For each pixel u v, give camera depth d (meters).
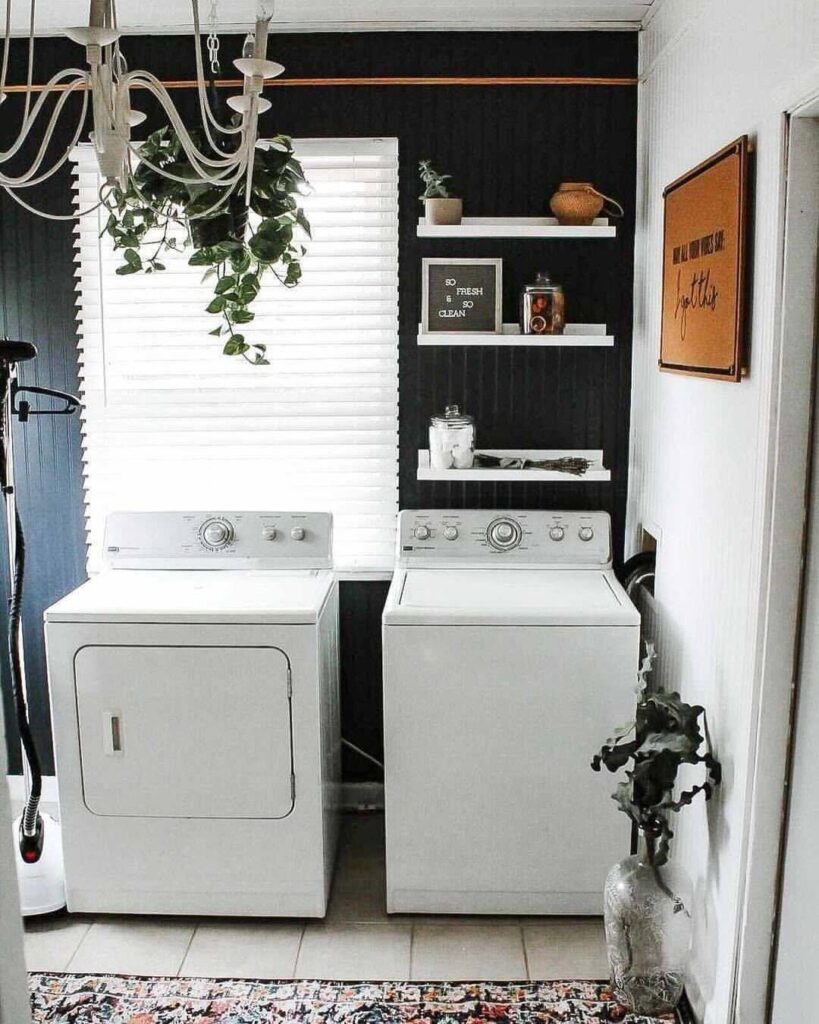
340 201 3.26
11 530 2.89
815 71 1.68
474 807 2.81
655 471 2.97
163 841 2.83
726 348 2.16
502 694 2.75
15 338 3.33
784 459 1.94
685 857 2.64
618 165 3.17
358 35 3.13
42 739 3.52
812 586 1.93
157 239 3.29
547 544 3.17
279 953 2.75
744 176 2.05
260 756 2.77
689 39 2.56
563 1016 2.49
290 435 3.38
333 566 3.22
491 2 2.88
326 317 3.32
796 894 2.01
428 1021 2.47
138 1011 2.51
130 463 3.38
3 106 3.21
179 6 2.89
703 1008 2.41
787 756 2.04
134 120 1.69
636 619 2.71
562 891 2.86
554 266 3.22
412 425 3.33
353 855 3.23
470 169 3.19
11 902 1.29
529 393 3.29
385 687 2.75
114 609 2.74
